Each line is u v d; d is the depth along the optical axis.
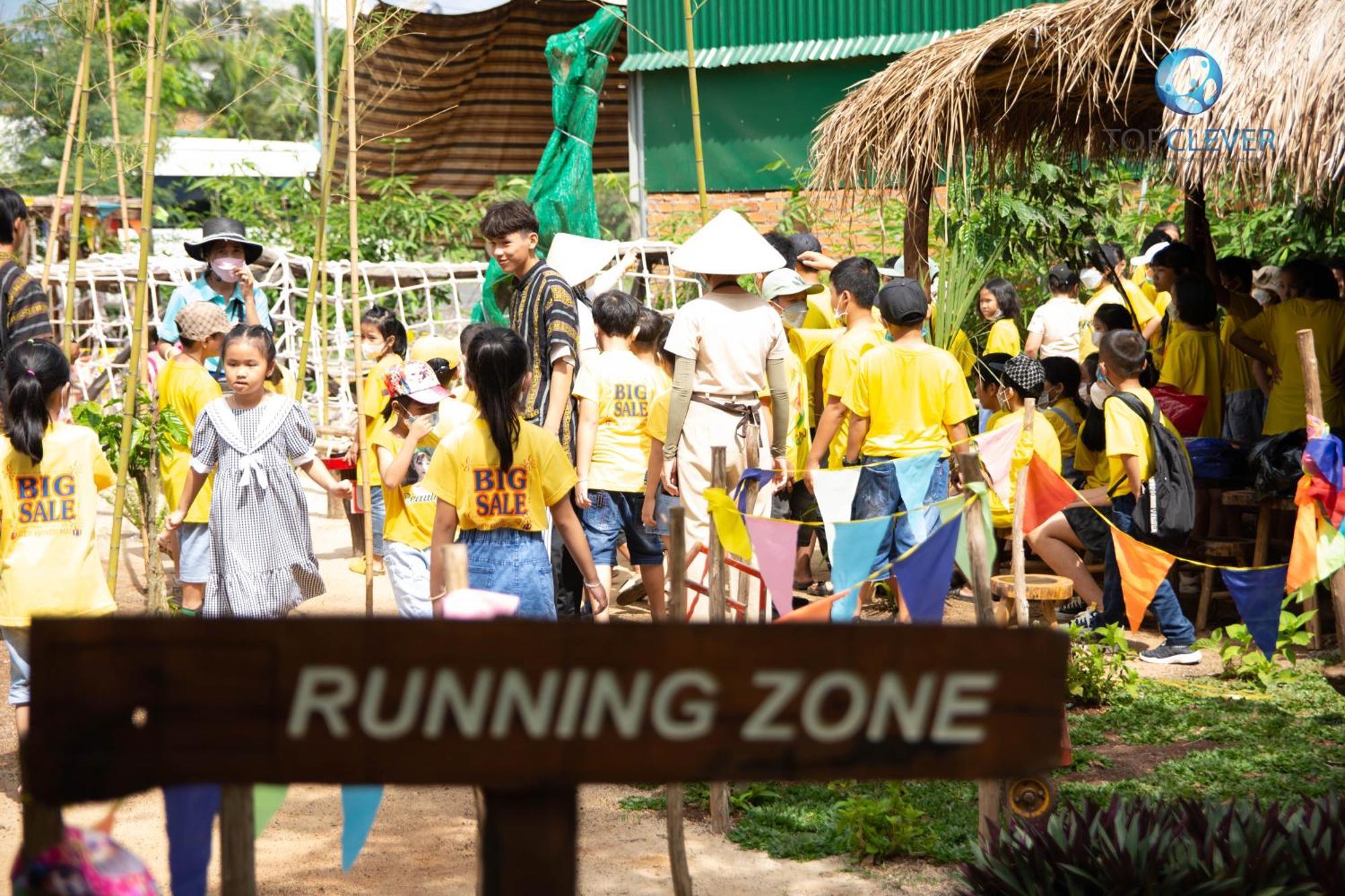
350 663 1.91
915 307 6.81
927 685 1.98
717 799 5.05
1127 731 6.07
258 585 5.83
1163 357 10.54
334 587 9.00
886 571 4.24
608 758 1.95
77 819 5.14
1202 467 8.19
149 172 6.22
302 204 17.88
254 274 13.83
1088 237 12.58
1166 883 3.37
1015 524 4.84
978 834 4.58
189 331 7.45
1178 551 7.12
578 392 6.93
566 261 8.06
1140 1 7.50
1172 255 10.05
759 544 4.62
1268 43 6.83
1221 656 7.11
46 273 8.17
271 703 1.90
